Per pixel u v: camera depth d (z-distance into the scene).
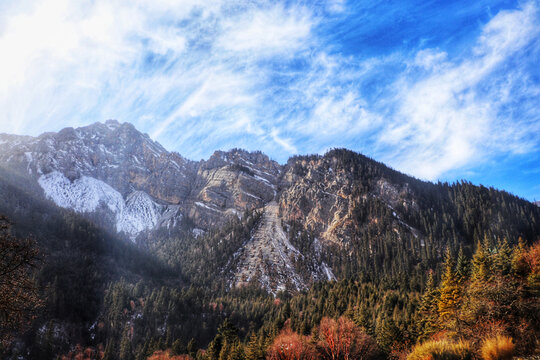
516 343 20.16
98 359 107.44
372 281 140.50
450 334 27.83
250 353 64.81
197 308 135.50
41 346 97.38
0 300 19.67
